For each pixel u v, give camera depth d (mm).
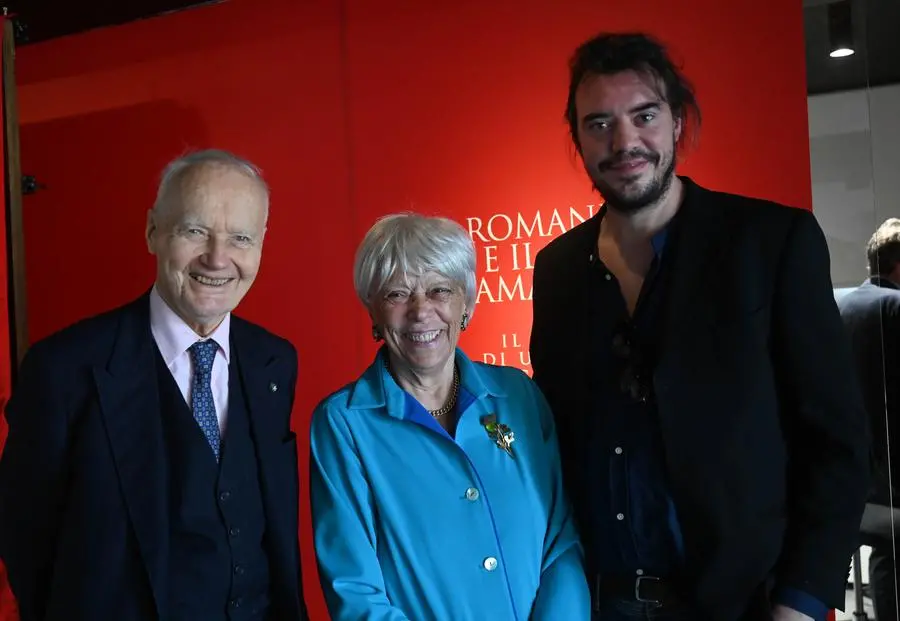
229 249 1523
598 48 1535
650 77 1492
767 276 1421
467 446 1579
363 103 2998
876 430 2285
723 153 2518
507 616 1505
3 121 2592
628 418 1523
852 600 2309
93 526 1421
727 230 1476
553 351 1722
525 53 2775
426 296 1544
